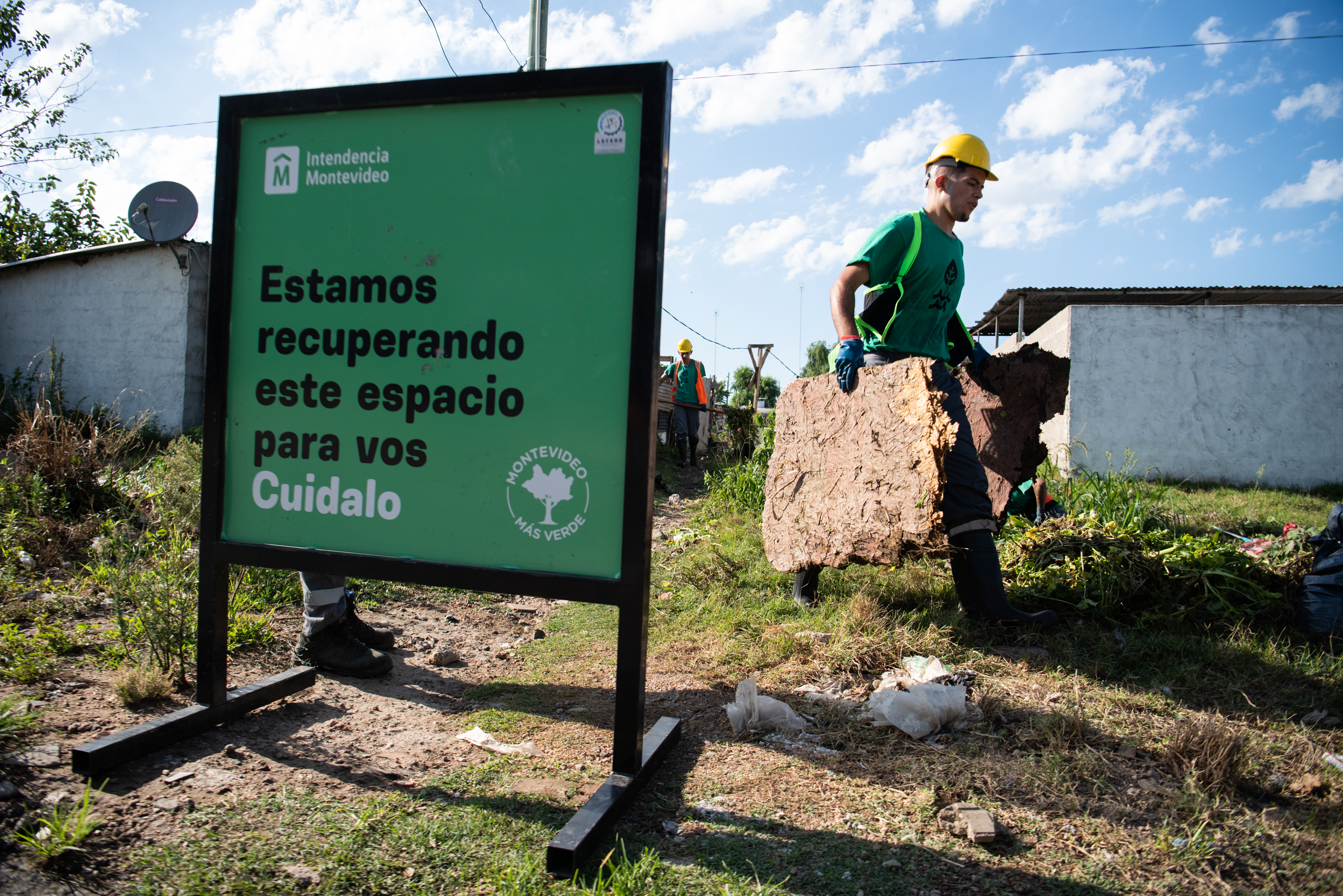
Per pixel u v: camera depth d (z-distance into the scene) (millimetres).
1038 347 4086
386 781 2223
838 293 3623
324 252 2408
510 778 2273
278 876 1700
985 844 1912
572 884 1720
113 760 2148
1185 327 11344
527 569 2236
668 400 14039
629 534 2117
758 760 2416
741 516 7184
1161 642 3250
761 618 3887
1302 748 2385
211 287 2475
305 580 3068
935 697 2605
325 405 2410
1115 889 1730
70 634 3180
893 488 3373
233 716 2598
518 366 2250
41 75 16109
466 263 2289
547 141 2227
